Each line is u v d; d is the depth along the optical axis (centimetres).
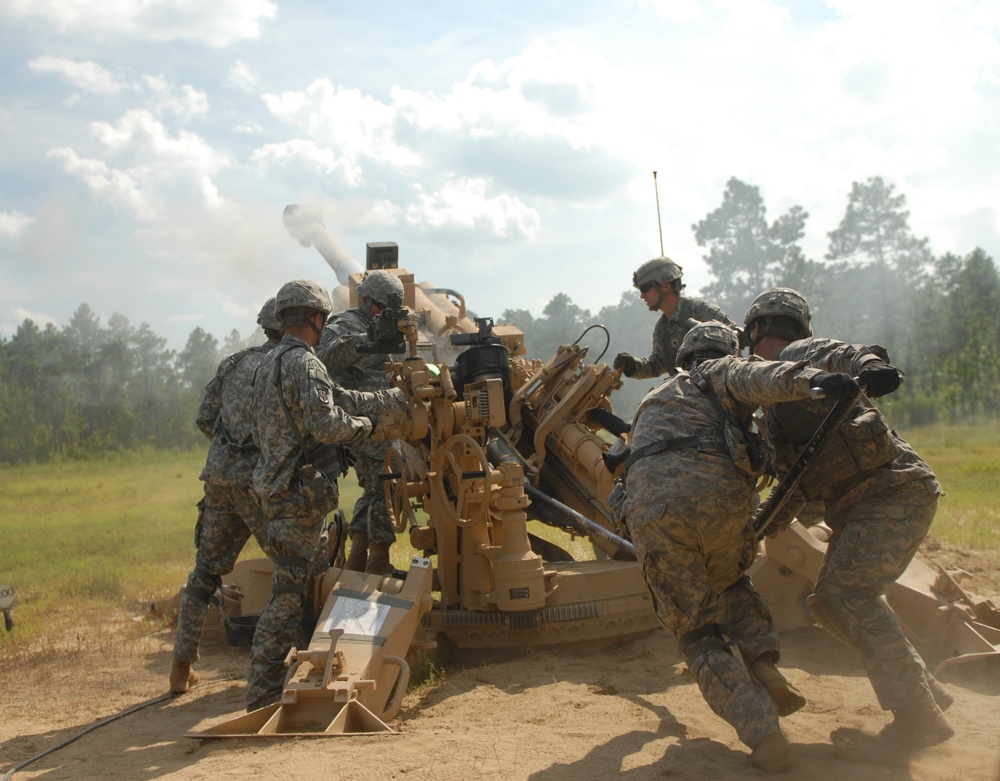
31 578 972
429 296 801
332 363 613
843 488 410
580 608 542
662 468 385
